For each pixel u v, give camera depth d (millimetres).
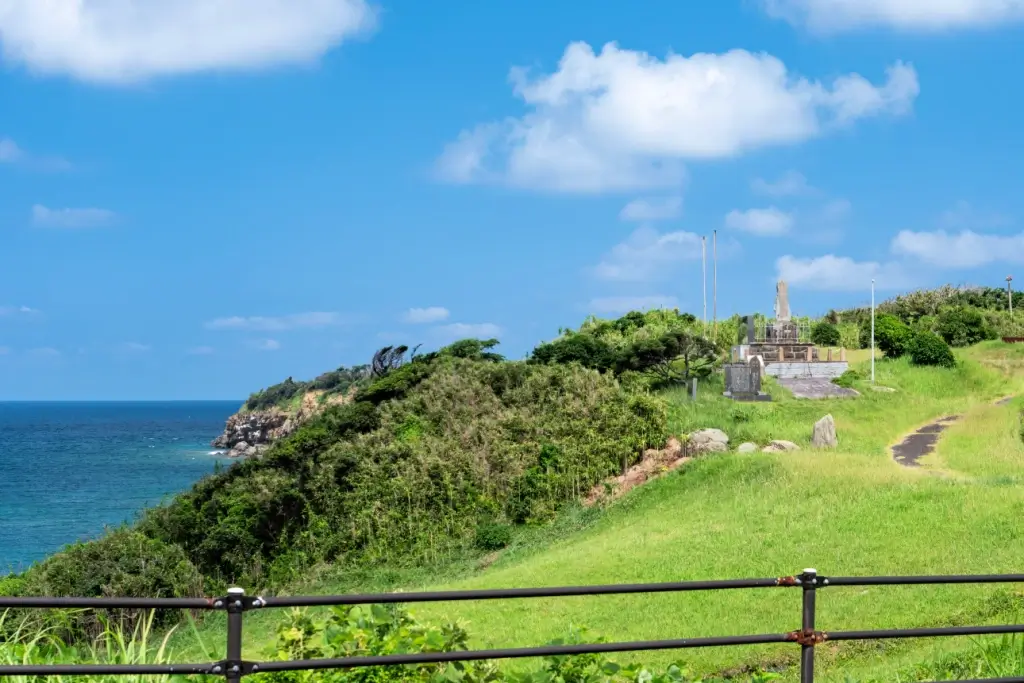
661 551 28750
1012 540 24891
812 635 6270
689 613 21766
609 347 56469
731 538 29016
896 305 92125
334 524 42312
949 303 91812
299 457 46688
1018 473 36031
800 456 38562
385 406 49875
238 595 5352
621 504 38969
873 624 19594
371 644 7727
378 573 38031
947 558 24047
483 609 23766
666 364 53469
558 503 40469
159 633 27406
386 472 43531
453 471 42500
